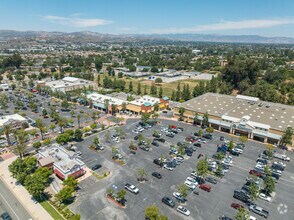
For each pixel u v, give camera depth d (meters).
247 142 105.88
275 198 69.19
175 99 175.75
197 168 74.75
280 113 120.69
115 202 65.69
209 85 189.75
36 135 109.81
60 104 163.12
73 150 95.44
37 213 61.25
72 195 68.38
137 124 125.94
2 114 138.00
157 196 68.69
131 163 86.69
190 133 114.69
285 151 97.94
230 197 69.00
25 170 74.19
